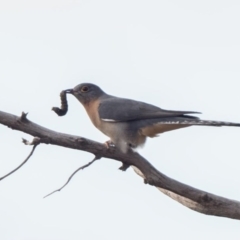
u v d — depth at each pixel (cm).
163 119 1321
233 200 1086
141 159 1052
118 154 1032
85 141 990
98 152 1012
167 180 1061
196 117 1320
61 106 1245
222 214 1086
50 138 952
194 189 1074
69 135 980
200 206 1090
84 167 1012
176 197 1130
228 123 1202
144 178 1100
